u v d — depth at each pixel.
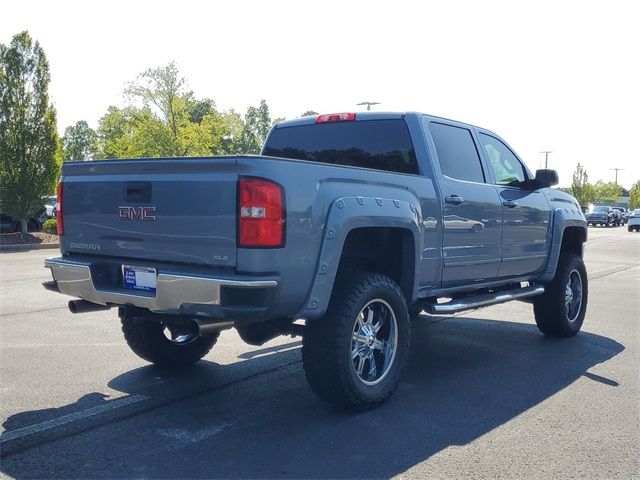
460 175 5.71
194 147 39.12
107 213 4.37
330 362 4.16
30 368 5.45
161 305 3.95
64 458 3.60
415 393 4.91
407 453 3.73
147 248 4.16
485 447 3.83
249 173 3.75
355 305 4.22
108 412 4.36
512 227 6.16
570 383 5.23
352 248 5.09
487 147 6.27
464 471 3.49
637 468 3.56
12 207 20.72
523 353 6.31
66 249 4.71
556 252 6.87
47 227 22.91
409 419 4.31
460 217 5.40
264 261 3.73
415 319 8.25
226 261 3.80
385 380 4.55
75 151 75.94
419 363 5.88
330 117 5.95
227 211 3.78
